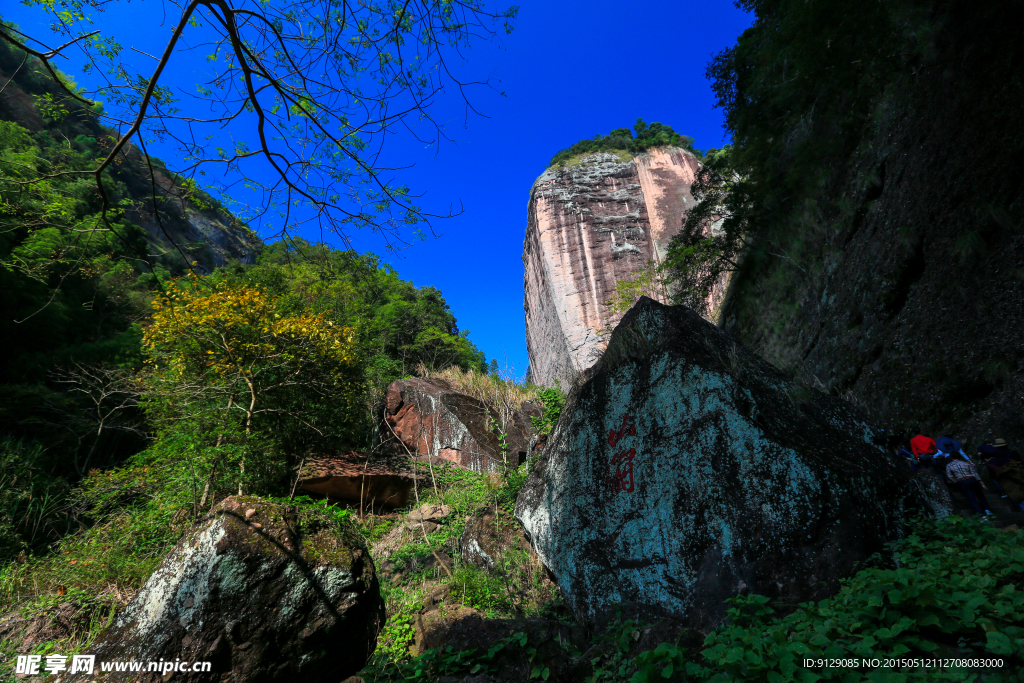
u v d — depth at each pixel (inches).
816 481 150.6
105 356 473.4
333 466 375.6
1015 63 242.4
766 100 425.1
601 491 197.2
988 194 252.2
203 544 101.9
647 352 209.9
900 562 137.3
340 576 107.5
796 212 448.5
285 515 111.1
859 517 144.3
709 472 164.6
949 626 88.8
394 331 765.3
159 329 339.9
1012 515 187.0
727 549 149.5
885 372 308.0
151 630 96.9
